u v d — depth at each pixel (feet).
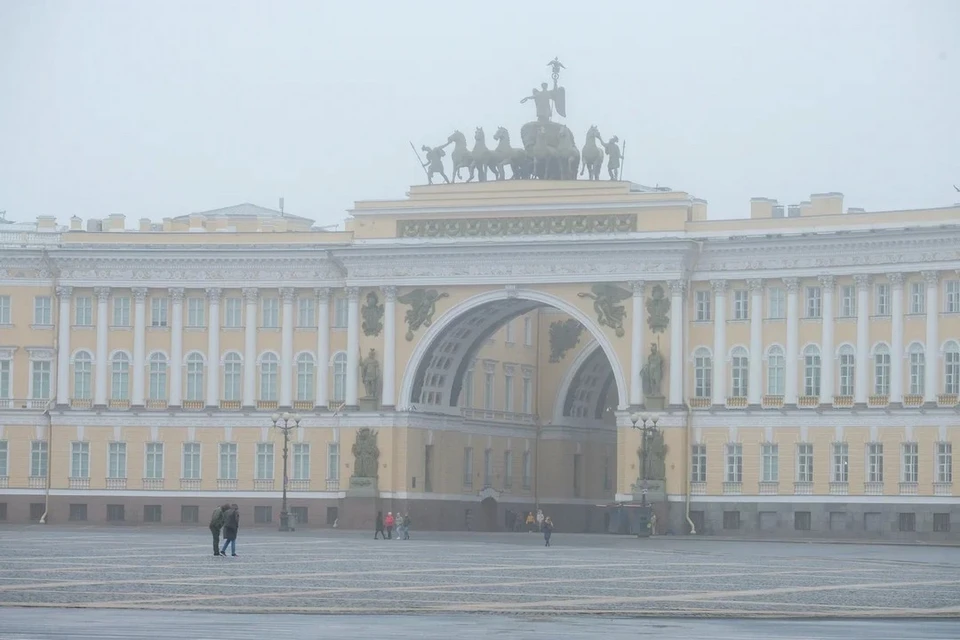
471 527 510.99
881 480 439.63
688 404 458.91
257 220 529.45
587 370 538.88
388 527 422.00
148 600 200.03
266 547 347.56
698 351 460.55
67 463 500.33
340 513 479.41
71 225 524.93
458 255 476.54
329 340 491.72
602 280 465.47
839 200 458.09
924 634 173.17
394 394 481.46
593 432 550.36
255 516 491.31
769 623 183.52
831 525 443.32
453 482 501.97
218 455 495.00
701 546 387.34
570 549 362.74
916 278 440.04
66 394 500.74
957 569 291.38
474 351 500.74
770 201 466.70
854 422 442.50
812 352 450.71
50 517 499.10
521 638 164.96
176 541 370.32
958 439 430.61
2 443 502.38
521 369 535.60
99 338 500.74
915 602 212.02
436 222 480.64
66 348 501.15
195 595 208.54
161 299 501.97
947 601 214.07
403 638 163.53
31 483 500.74
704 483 455.63
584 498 544.21
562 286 469.57
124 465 499.51
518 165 479.00
